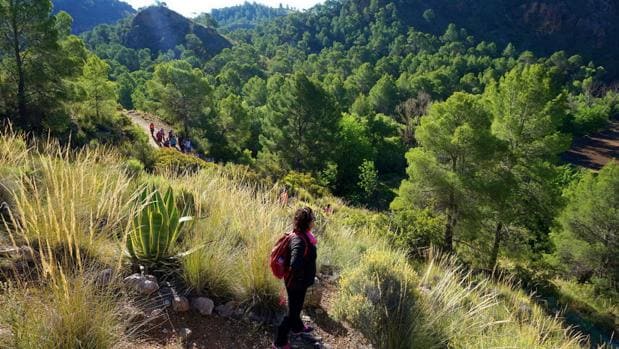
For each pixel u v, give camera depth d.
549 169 17.94
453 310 4.59
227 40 195.88
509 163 18.45
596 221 23.11
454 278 5.42
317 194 20.19
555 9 185.00
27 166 4.36
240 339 3.46
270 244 4.20
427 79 90.06
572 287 19.53
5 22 21.78
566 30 182.62
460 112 17.34
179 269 3.88
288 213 6.09
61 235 3.24
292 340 3.72
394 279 4.38
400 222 13.27
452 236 18.53
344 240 6.89
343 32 197.88
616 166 23.09
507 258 20.86
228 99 42.97
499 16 196.12
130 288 3.45
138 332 3.09
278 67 146.62
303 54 167.12
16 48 22.09
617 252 22.03
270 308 3.97
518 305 6.46
